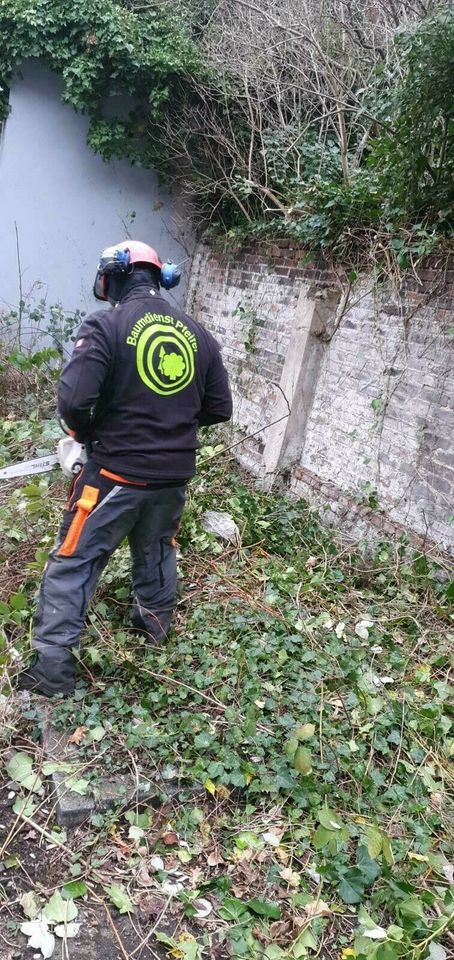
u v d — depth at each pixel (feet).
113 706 9.57
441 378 14.53
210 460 18.37
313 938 7.00
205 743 8.93
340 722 9.83
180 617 11.94
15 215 27.66
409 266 15.23
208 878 7.72
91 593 9.84
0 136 27.07
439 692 10.82
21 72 26.27
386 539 15.57
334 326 18.33
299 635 11.58
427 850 8.04
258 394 22.00
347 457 17.61
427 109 13.46
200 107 26.94
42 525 13.57
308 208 19.13
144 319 9.41
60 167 27.68
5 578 12.12
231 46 25.91
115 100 27.20
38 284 28.48
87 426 9.48
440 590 13.52
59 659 9.56
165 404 9.48
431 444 14.79
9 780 8.69
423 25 13.03
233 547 14.71
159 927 7.19
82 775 8.60
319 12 22.84
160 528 10.27
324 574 14.17
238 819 8.41
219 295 26.58
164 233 29.43
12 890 7.38
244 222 26.04
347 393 17.70
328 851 7.87
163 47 25.82
